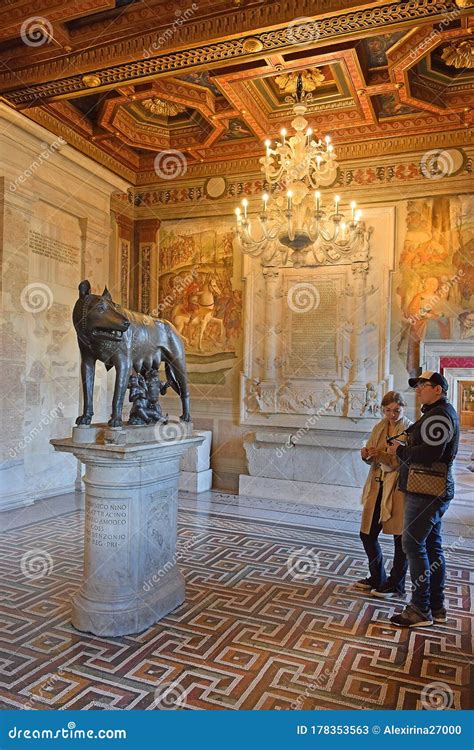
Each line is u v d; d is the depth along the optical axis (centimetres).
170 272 959
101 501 383
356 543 609
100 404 898
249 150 873
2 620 394
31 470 769
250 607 428
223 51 529
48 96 635
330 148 625
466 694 310
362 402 816
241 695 304
